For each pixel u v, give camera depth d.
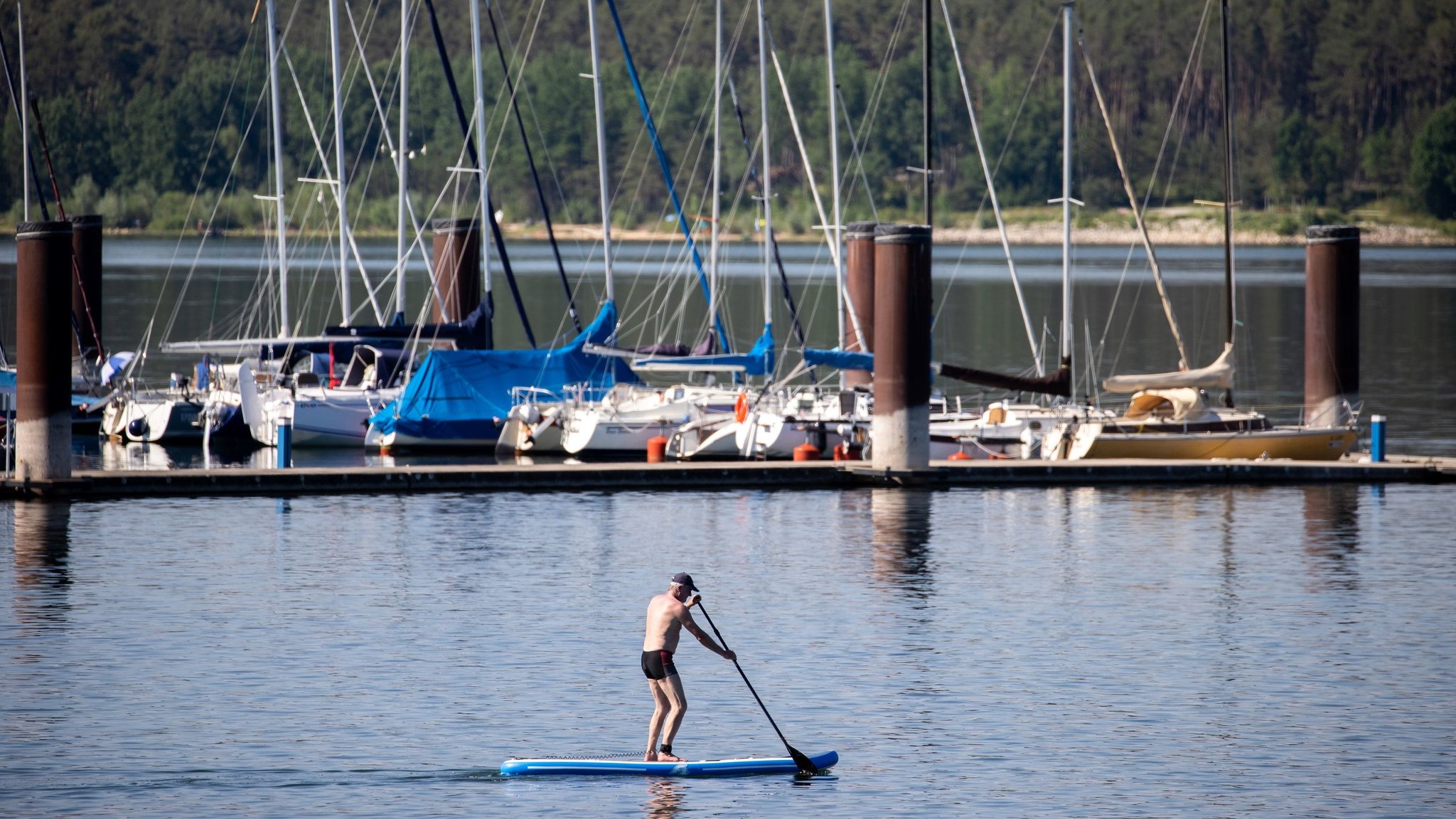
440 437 195.25
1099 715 91.19
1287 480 172.00
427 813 76.69
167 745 84.69
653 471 166.62
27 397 151.50
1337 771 82.75
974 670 99.69
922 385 166.12
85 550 130.62
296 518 146.75
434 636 106.00
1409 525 148.00
